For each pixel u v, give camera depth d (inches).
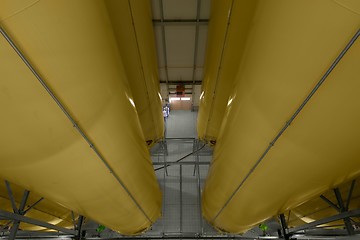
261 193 101.9
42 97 51.0
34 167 69.6
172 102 371.6
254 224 171.5
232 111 84.7
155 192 184.7
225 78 150.9
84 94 58.0
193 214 320.8
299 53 46.1
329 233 181.5
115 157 88.0
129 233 217.6
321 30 40.5
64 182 80.3
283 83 53.3
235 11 108.1
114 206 121.0
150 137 249.8
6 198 150.5
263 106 63.2
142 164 124.6
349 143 59.5
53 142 62.5
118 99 75.2
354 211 116.9
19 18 39.3
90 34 53.8
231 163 101.3
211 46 148.6
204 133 242.1
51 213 191.8
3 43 40.5
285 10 45.6
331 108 50.8
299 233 196.5
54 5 42.1
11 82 46.1
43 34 43.1
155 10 170.2
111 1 102.7
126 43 131.1
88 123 65.0
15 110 51.3
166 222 317.1
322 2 38.0
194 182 342.0
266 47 53.4
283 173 79.5
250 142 78.2
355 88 45.4
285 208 129.9
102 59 61.1
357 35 37.2
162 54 217.3
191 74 250.5
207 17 175.0
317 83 47.5
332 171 74.2
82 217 217.9
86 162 75.6
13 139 58.3
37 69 46.3
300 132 59.9
